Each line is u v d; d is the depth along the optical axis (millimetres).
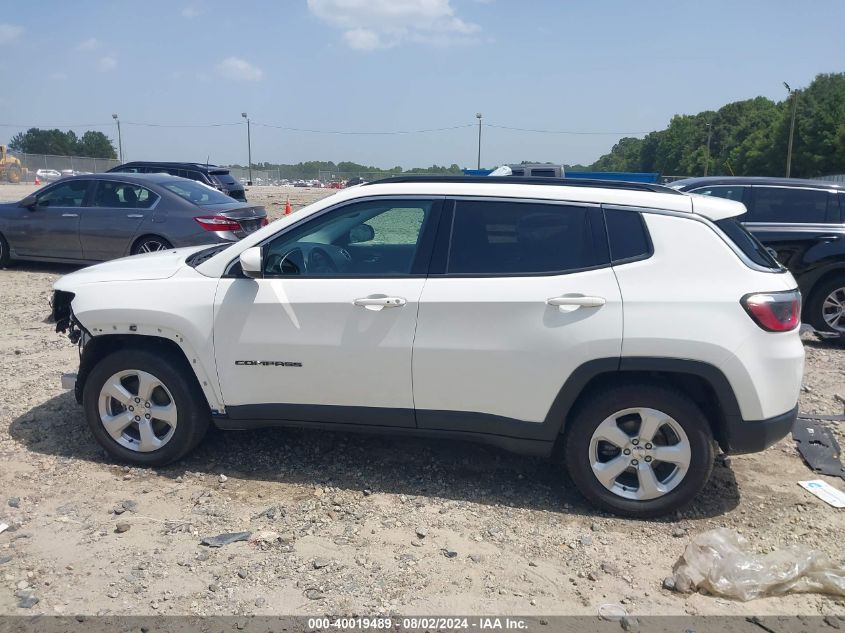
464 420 4277
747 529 4133
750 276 4027
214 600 3391
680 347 3934
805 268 8438
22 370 6594
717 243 4062
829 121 60938
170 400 4637
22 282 11047
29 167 60438
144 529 4008
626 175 26438
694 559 3646
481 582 3576
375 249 4500
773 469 4898
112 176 11492
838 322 8438
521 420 4203
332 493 4457
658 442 4164
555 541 3971
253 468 4797
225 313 4434
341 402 4406
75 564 3650
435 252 4301
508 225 4262
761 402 3979
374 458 4961
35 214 11648
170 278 4637
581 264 4137
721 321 3930
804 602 3492
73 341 4988
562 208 4230
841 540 4016
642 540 4004
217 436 5250
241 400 4516
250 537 3934
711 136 101562
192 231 10820
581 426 4164
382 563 3723
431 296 4195
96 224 11250
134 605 3336
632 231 4133
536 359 4086
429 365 4215
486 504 4371
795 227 8508
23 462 4754
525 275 4168
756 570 3557
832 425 5652
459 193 4352
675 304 3965
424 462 4918
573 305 4031
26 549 3771
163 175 11805
